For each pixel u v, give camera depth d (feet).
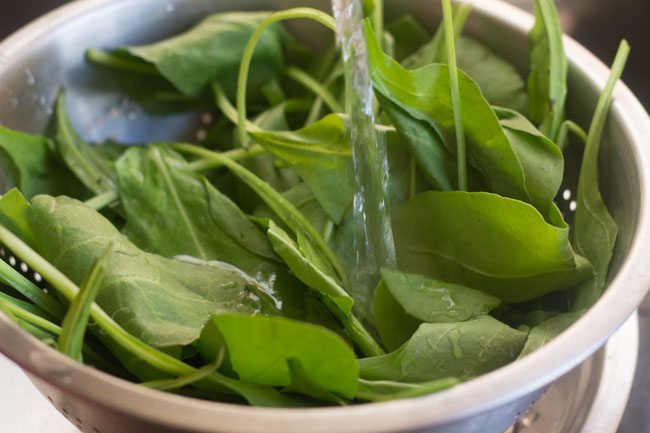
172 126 2.27
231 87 2.19
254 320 1.51
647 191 1.76
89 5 2.09
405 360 1.69
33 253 1.69
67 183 2.07
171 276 1.78
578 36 2.48
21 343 1.50
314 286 1.74
